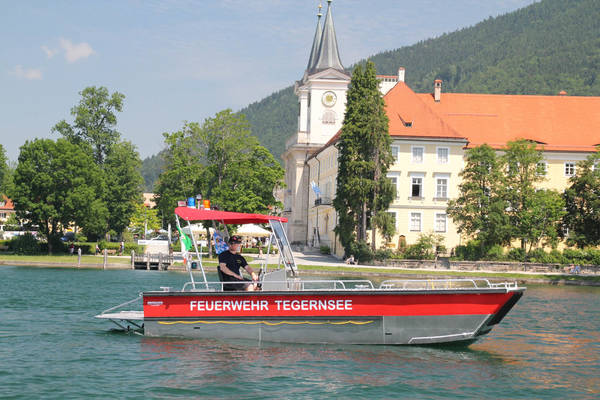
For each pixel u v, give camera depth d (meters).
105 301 29.94
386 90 83.56
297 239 98.81
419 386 14.05
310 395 13.20
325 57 98.12
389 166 62.34
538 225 61.47
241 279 18.30
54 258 66.25
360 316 17.39
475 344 19.56
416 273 55.00
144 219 110.62
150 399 12.73
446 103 77.50
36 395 12.88
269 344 17.45
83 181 72.88
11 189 72.19
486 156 61.75
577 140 73.62
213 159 68.94
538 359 17.55
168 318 17.88
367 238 65.44
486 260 61.56
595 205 60.22
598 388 14.48
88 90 91.81
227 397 12.95
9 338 19.05
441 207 69.50
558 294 42.12
